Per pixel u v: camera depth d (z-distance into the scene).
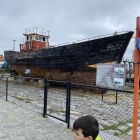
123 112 13.09
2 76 35.38
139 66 5.61
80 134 2.51
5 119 10.78
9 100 16.30
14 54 37.53
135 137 5.74
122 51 23.75
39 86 27.89
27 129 9.44
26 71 34.22
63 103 15.79
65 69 27.42
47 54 29.38
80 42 25.22
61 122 10.58
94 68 24.69
